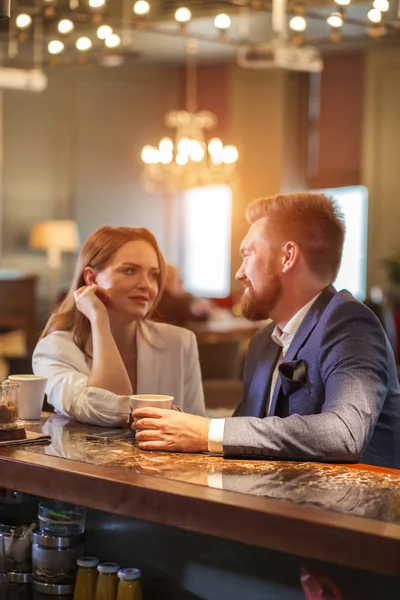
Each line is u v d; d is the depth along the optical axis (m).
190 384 2.69
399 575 1.38
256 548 1.75
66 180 12.01
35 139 11.82
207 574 1.83
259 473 1.81
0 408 2.10
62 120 11.95
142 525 1.94
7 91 11.55
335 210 2.32
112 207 12.31
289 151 11.45
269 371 2.46
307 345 2.21
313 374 2.18
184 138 10.73
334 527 1.45
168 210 12.70
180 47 11.06
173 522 1.64
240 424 1.99
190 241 12.68
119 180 12.33
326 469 1.88
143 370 2.58
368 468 1.91
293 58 5.56
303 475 1.81
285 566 1.71
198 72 12.17
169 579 1.89
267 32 9.45
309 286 2.28
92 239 2.53
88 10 5.63
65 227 11.20
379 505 1.57
